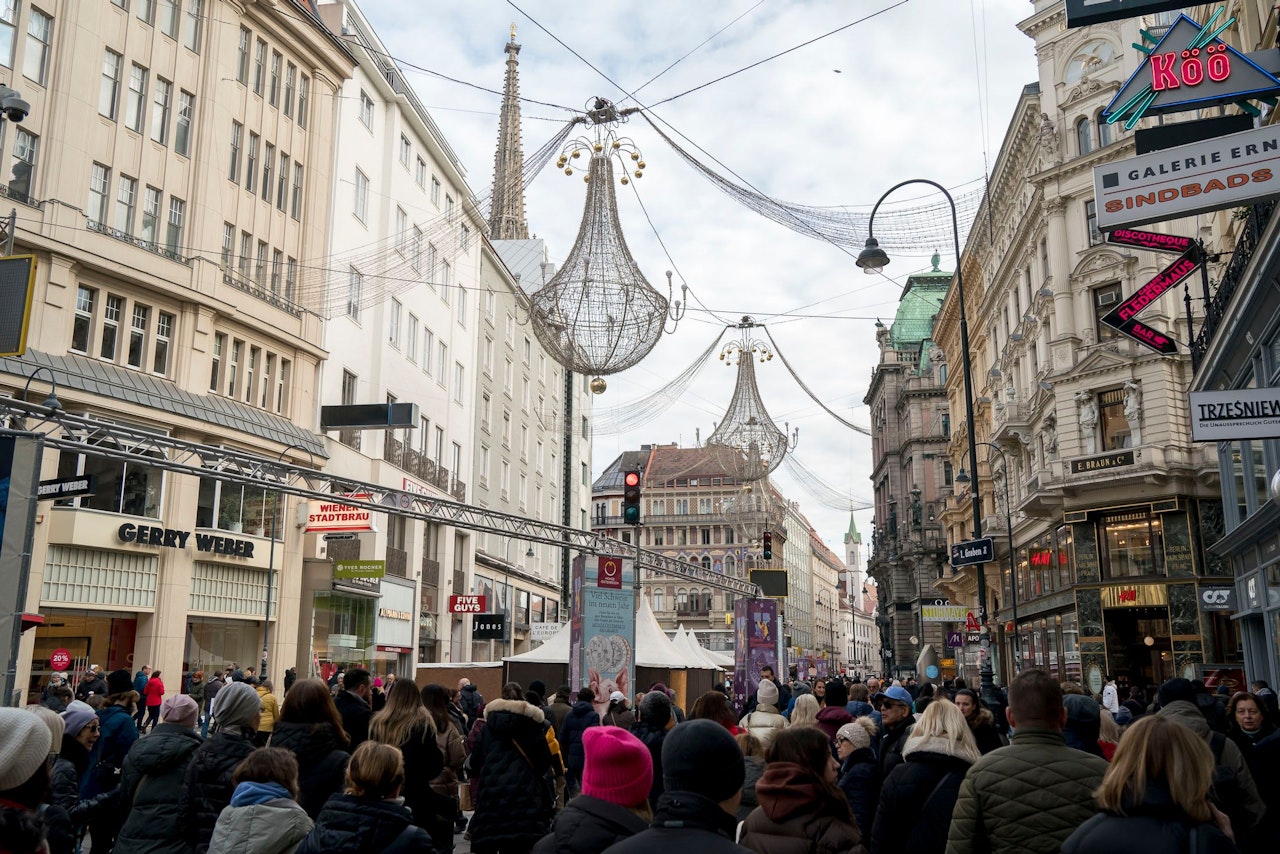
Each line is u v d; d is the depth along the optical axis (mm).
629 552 24875
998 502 45812
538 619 56094
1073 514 33375
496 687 24453
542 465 58906
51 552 22062
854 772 6379
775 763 4328
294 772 4992
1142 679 32500
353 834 4281
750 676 24891
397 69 37344
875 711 10594
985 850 4324
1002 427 39406
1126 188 11172
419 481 37375
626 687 15547
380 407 30953
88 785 7844
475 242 45969
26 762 3289
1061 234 35312
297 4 30250
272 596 28047
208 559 25828
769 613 25625
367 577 28828
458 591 42969
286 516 28688
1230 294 17547
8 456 11133
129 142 24750
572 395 65500
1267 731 7641
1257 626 22016
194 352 25953
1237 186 10594
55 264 22281
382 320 35562
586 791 4180
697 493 108812
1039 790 4191
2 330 12500
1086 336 34000
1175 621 30281
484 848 7062
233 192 28172
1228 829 3902
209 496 26172
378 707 12555
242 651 27266
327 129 32500
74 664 22781
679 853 3000
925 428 77125
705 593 105438
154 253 24797
